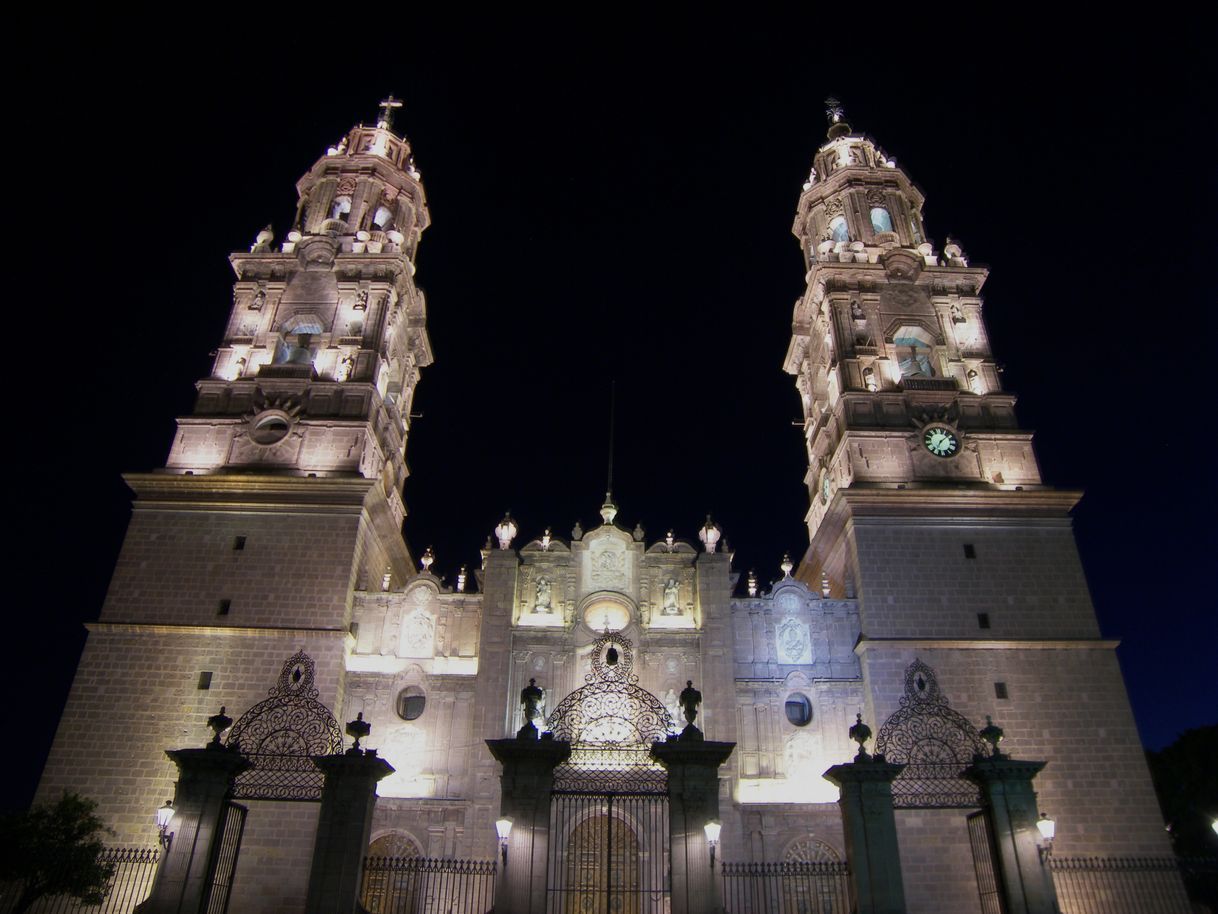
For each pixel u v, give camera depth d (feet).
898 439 181.27
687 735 106.93
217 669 153.99
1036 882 94.43
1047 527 171.12
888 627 160.97
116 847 139.64
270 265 203.21
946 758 123.75
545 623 169.58
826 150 243.81
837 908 144.77
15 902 117.19
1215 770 183.62
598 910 143.13
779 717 161.38
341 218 222.69
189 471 175.11
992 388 191.31
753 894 123.44
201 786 97.86
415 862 105.40
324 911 92.99
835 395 197.67
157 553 164.55
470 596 172.55
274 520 168.35
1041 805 146.20
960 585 165.07
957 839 141.28
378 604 170.09
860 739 105.19
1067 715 153.28
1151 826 144.66
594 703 116.78
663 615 171.32
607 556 175.94
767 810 151.02
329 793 99.45
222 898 99.40
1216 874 130.62
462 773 155.84
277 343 193.16
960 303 202.08
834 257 208.44
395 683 163.12
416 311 221.46
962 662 157.69
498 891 98.22
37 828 116.16
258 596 161.07
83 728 148.46
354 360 189.37
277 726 116.26
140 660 154.40
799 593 172.04
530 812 102.22
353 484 169.99
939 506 172.14
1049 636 160.66
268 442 177.88
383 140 238.68
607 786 108.27
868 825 98.63
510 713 160.25
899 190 222.48
